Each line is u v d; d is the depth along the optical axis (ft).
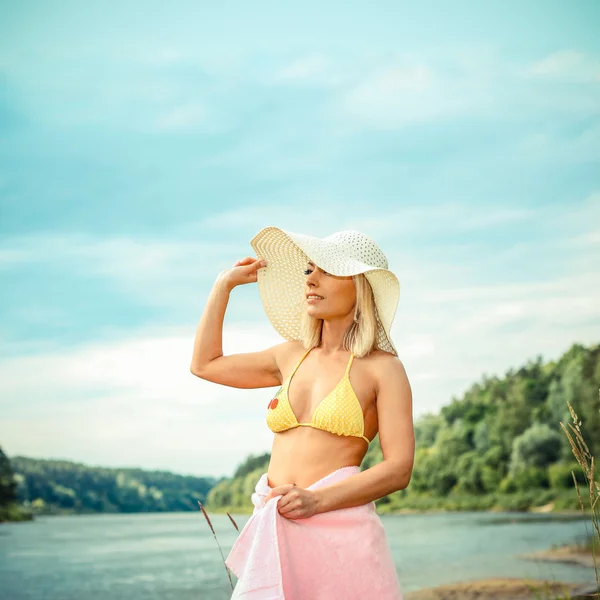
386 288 7.38
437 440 168.35
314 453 6.92
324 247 7.41
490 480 156.66
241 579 6.34
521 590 34.17
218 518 156.04
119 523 149.59
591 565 42.34
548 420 158.20
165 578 60.34
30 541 104.58
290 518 6.43
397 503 164.04
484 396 171.63
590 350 161.27
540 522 103.14
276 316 8.23
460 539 77.61
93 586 55.77
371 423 7.15
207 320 8.04
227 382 7.95
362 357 7.27
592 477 7.98
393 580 6.64
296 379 7.33
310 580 6.44
